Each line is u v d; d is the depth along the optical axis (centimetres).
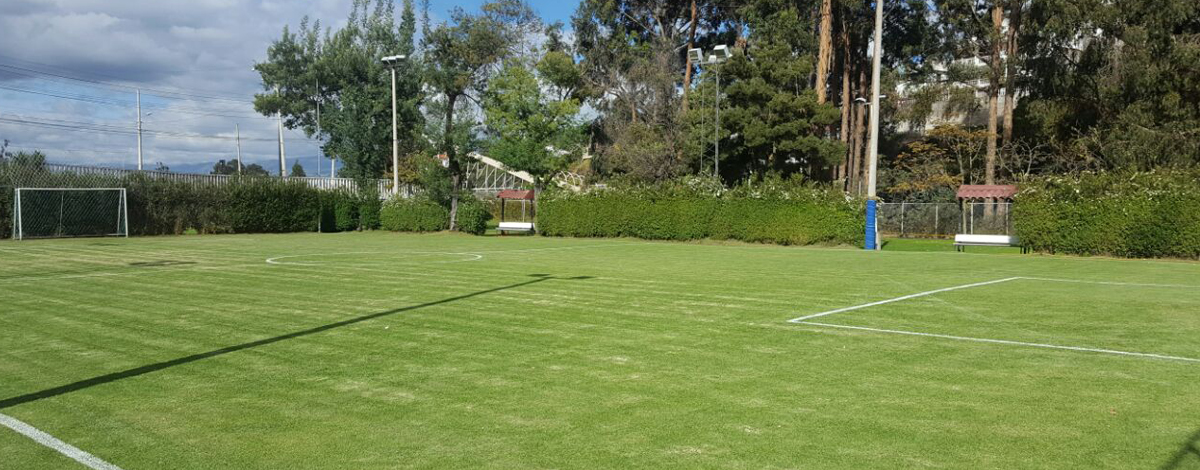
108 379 640
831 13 4300
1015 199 2411
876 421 509
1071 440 465
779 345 776
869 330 865
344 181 4988
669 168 4375
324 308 1048
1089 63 3403
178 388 611
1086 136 3359
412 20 5834
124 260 1942
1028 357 711
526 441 472
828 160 3888
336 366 686
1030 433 480
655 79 4522
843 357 715
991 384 607
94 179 3381
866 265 1848
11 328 893
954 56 4322
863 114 4578
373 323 920
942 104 4803
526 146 4438
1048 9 3203
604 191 3388
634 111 4878
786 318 956
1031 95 3794
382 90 5672
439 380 632
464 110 4362
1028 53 3641
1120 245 2156
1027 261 2003
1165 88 2955
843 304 1089
